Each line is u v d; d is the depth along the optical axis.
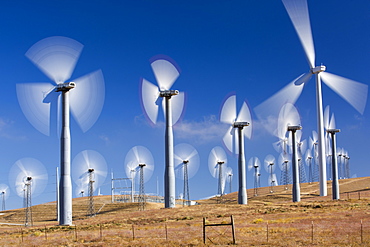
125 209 150.38
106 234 61.16
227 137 118.75
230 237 51.19
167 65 110.75
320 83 120.75
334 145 126.25
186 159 129.25
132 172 145.00
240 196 115.31
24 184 130.50
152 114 107.00
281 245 44.81
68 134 83.62
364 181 187.00
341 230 53.34
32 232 73.69
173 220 81.12
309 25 118.25
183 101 108.50
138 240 52.56
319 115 132.00
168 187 103.81
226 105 119.56
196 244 47.03
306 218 69.88
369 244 43.62
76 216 142.62
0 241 59.53
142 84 107.19
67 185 82.69
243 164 117.00
